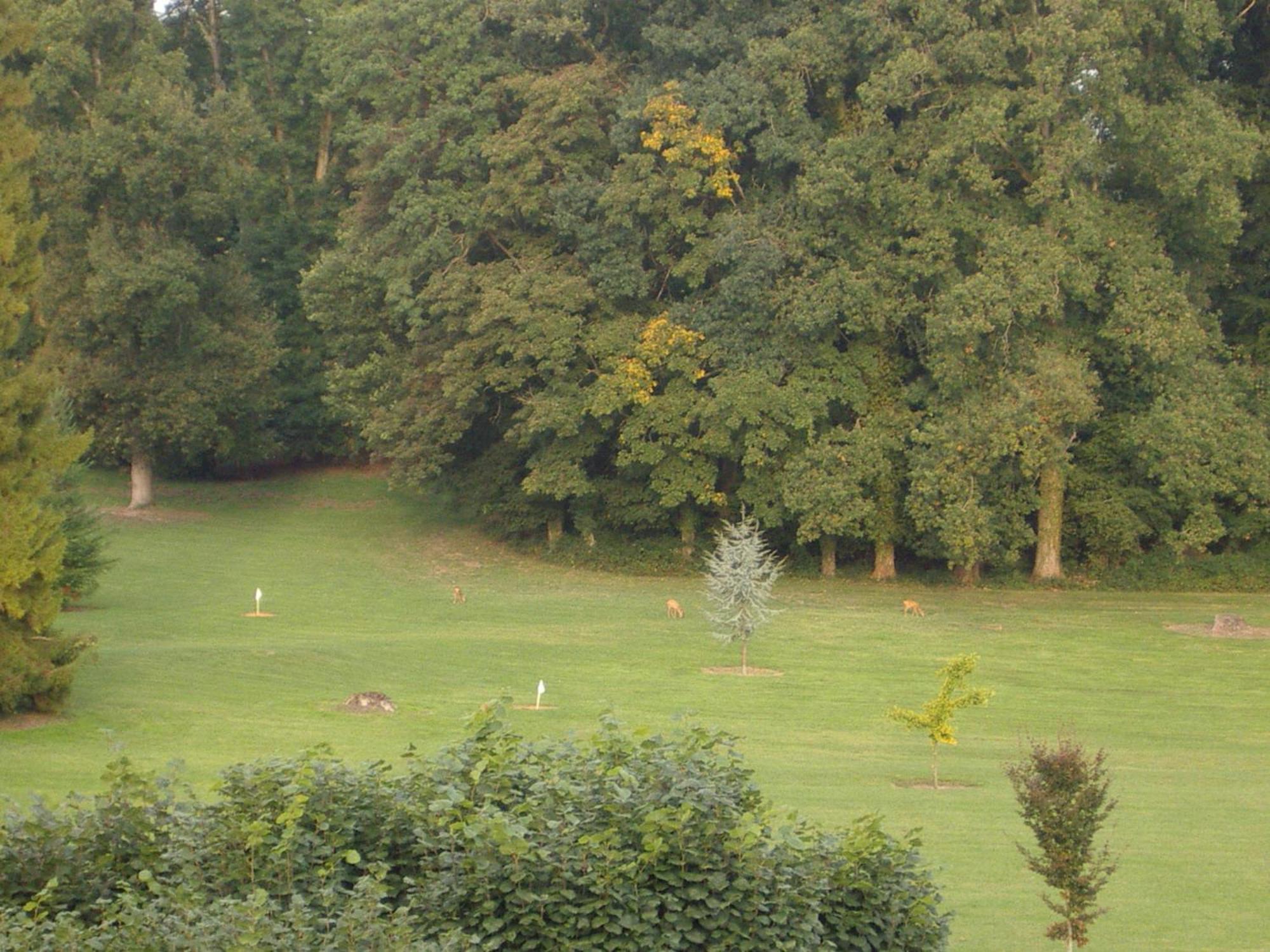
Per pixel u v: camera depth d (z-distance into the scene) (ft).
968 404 193.57
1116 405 217.15
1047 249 191.31
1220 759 112.37
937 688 140.87
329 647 146.72
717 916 39.42
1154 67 203.62
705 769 43.73
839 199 203.31
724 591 148.87
